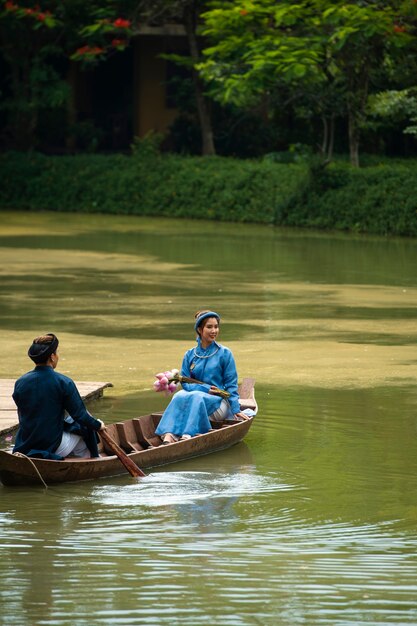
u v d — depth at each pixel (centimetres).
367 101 5719
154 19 6519
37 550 1083
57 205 6619
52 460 1323
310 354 2162
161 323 2538
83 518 1201
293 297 3000
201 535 1137
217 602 932
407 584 980
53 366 1385
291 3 5297
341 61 5481
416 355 2156
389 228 5147
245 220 5853
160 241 4697
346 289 3170
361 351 2195
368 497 1284
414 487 1327
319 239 4847
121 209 6381
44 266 3734
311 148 6103
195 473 1395
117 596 948
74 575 1003
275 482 1350
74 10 6381
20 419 1377
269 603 930
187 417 1502
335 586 973
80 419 1361
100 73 7519
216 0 6147
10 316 2628
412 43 5159
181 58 6297
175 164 6259
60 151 7406
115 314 2673
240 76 5344
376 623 886
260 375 1966
